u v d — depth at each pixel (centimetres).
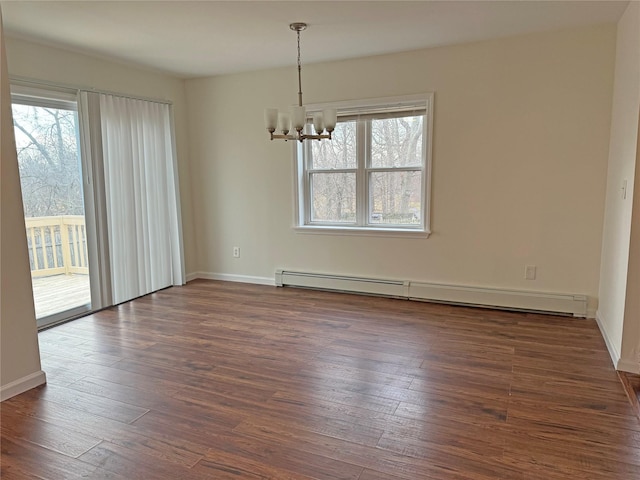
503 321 392
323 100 473
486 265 429
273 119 336
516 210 409
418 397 261
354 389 272
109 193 445
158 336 368
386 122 459
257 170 521
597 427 227
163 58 438
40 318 389
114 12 312
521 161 401
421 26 355
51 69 393
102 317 419
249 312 430
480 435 222
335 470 198
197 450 215
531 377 284
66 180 418
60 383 286
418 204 457
